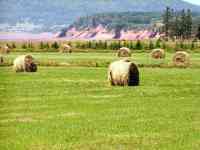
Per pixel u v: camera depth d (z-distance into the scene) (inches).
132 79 3004.4
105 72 4010.8
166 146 1514.5
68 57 6018.7
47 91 2728.8
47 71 4067.4
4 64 4564.5
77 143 1542.8
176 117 1979.6
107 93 2672.2
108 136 1637.6
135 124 1833.2
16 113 2034.9
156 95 2608.3
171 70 4296.3
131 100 2432.3
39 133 1674.5
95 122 1867.6
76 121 1883.6
